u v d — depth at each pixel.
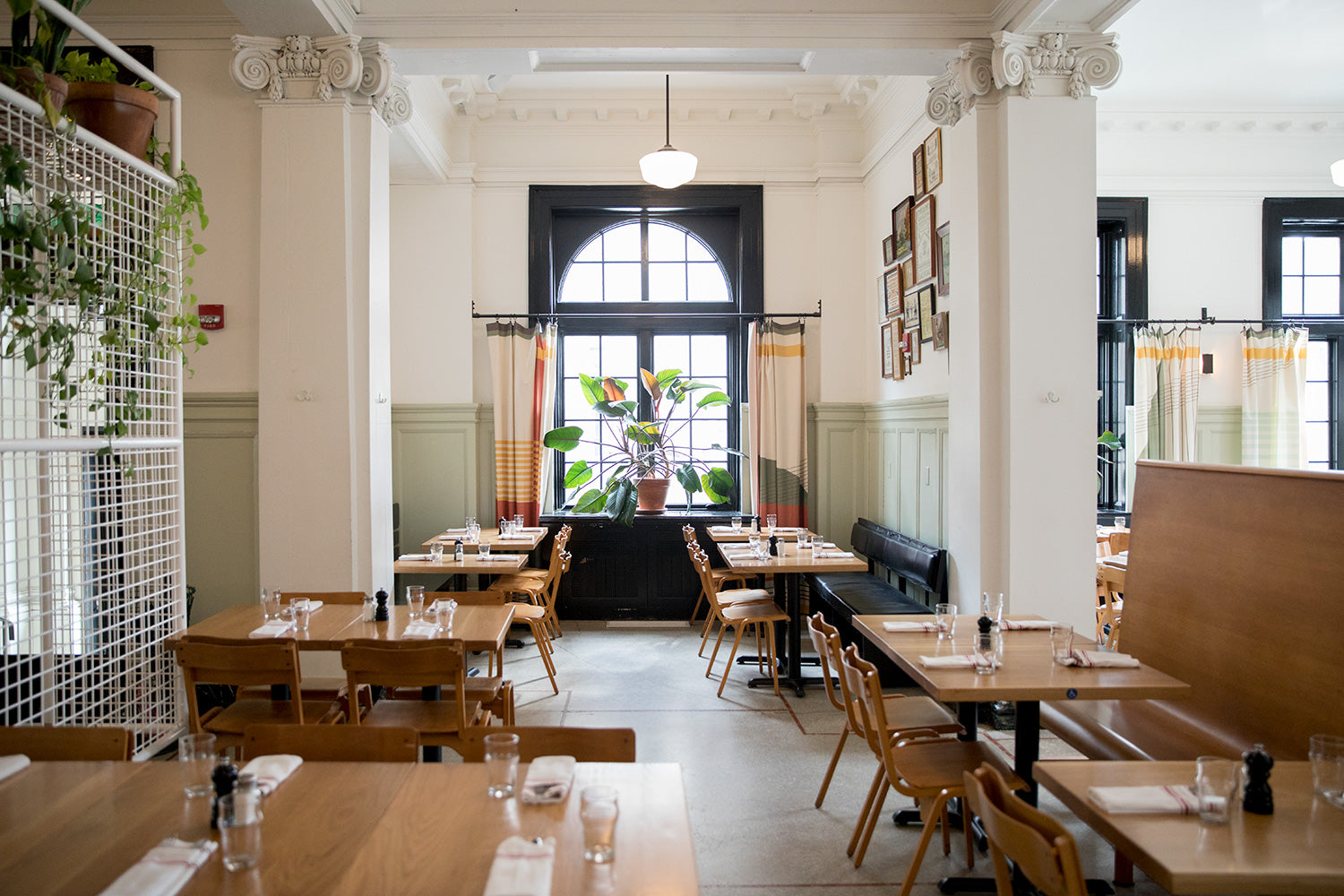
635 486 7.43
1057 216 4.54
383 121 4.82
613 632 6.96
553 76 7.02
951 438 5.06
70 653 3.04
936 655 3.08
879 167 7.06
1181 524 3.76
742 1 4.63
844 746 4.29
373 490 4.66
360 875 1.55
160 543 3.40
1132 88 6.81
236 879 1.54
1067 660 2.96
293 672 3.07
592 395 7.27
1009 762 3.95
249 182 4.66
